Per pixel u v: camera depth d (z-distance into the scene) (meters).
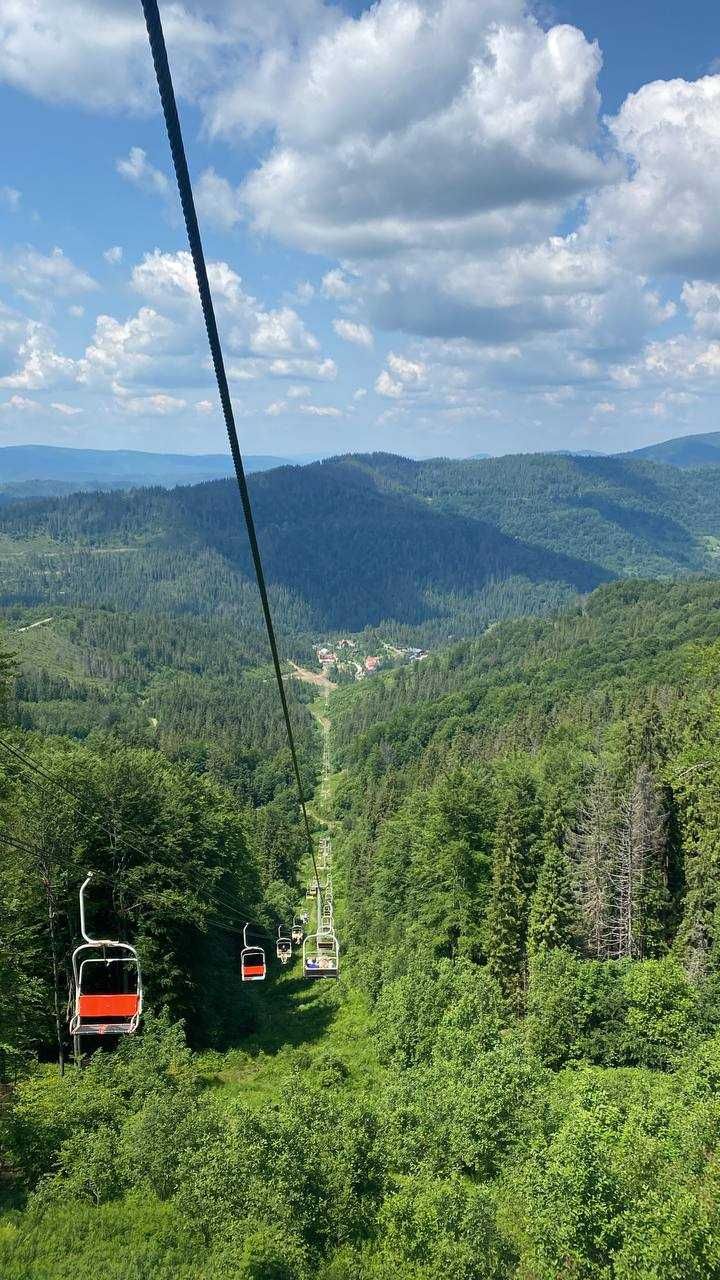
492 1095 31.25
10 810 37.00
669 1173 23.55
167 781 52.75
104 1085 33.00
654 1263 20.59
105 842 44.47
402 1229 23.61
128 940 44.50
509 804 54.78
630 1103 30.77
